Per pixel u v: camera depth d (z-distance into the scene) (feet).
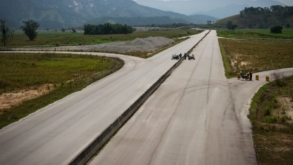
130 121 63.57
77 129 57.16
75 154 46.26
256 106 76.07
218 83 102.73
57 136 53.78
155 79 105.81
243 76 110.22
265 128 59.57
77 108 71.82
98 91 90.07
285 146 51.42
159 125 60.95
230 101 79.61
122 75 117.50
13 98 85.76
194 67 139.13
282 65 146.41
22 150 48.11
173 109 72.23
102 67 143.23
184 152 48.39
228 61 158.92
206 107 73.87
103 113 67.10
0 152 47.47
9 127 59.11
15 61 164.66
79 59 175.94
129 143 51.88
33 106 74.38
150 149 49.47
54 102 78.13
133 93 85.81
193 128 59.26
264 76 117.60
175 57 167.12
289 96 88.84
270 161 45.85
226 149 49.67
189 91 90.94
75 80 111.55
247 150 49.34
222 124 61.72
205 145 51.16
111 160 45.57
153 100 80.94
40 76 120.78
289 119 67.21
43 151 47.57
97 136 50.62
